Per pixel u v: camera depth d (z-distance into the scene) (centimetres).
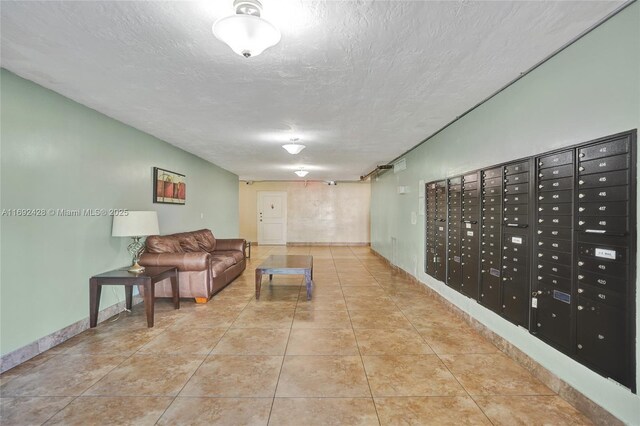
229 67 221
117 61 213
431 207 425
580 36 180
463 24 169
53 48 196
